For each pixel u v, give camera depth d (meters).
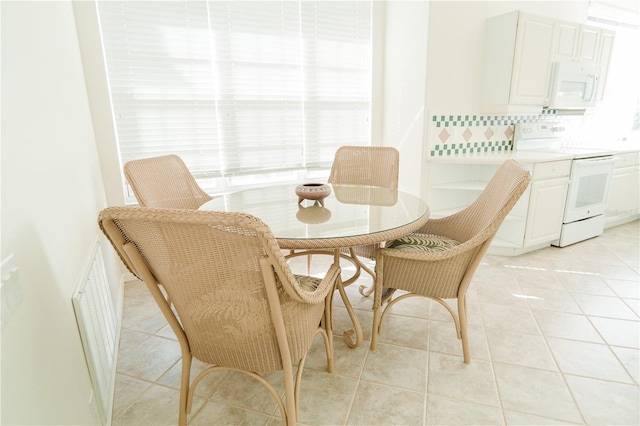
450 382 1.57
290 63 3.00
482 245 1.48
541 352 1.77
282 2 2.86
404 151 3.31
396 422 1.37
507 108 2.99
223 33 2.68
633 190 3.73
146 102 2.53
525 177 1.34
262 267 0.91
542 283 2.52
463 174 3.35
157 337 1.95
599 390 1.51
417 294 1.69
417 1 2.91
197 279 1.00
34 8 1.25
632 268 2.76
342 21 3.15
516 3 3.16
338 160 2.57
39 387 0.86
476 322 2.04
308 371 1.65
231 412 1.43
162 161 2.06
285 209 1.76
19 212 0.88
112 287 2.06
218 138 2.83
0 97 0.85
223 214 0.80
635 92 4.21
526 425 1.34
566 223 3.14
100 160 2.44
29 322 0.85
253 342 1.11
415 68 3.04
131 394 1.54
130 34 2.40
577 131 3.99
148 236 0.93
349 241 1.33
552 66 3.07
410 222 1.53
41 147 1.13
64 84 1.61
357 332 1.79
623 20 3.94
